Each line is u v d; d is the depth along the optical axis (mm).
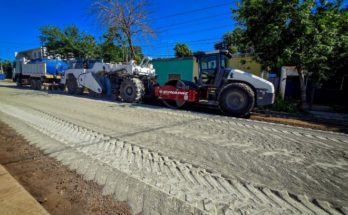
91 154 3812
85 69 13375
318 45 8219
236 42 10625
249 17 9023
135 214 2262
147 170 3213
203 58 8602
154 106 9594
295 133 5359
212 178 2992
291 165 3455
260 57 9711
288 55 8328
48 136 4828
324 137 5066
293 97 13672
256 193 2641
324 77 9633
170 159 3619
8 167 3332
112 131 5281
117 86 11555
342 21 8969
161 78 17594
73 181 2914
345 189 2768
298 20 8242
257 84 7625
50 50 26484
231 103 7691
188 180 2928
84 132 5164
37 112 7691
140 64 11898
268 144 4469
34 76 18922
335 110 10172
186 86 8883
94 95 13414
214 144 4414
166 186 2773
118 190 2689
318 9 8875
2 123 5980
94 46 25328
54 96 13102
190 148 4160
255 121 6754
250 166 3395
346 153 4043
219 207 2357
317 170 3295
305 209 2348
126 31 16562
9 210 2213
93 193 2637
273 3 8477
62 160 3564
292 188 2764
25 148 4098
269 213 2264
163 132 5238
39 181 2926
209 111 8727
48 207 2391
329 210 2336
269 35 8531
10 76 51281
